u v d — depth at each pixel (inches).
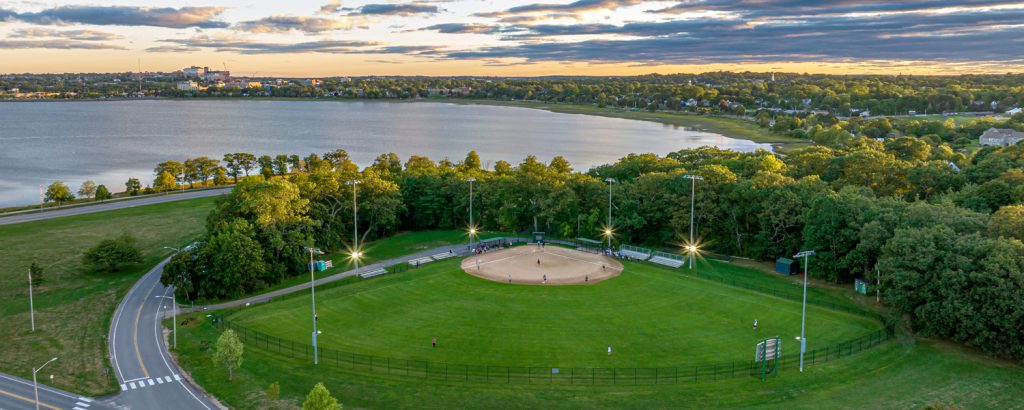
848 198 4362.7
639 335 3326.8
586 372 2891.2
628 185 5625.0
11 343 3351.4
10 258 5068.9
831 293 4067.4
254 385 2770.7
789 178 5083.7
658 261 4785.9
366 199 5590.6
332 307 3762.3
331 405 2219.5
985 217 3754.9
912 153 7564.0
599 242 5324.8
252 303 3932.1
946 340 3245.6
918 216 3823.8
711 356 3073.3
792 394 2679.6
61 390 2780.5
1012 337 2896.2
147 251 5359.3
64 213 6914.4
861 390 2714.1
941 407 2274.9
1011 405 2568.9
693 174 5182.1
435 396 2652.6
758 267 4707.2
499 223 6053.2
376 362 2999.5
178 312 3811.5
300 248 4630.9
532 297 3922.2
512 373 2878.9
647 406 2576.3
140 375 2930.6
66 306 3978.8
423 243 5521.7
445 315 3614.7
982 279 2967.5
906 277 3272.6
